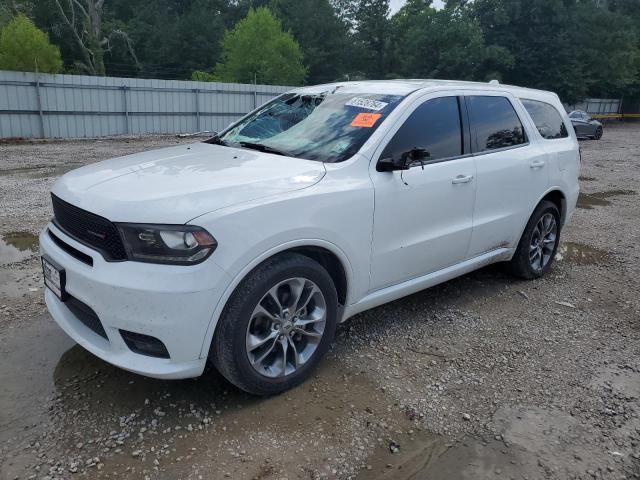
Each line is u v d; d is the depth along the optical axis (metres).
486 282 5.30
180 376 2.82
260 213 2.90
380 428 2.96
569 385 3.47
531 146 5.00
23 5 43.78
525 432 2.98
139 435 2.82
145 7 59.75
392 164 3.56
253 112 4.65
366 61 60.19
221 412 3.04
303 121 4.06
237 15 67.69
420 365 3.64
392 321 4.31
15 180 10.67
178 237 2.68
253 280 2.91
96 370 3.41
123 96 24.22
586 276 5.61
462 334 4.14
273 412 3.06
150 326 2.70
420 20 49.44
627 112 57.22
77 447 2.72
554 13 46.75
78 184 3.20
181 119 26.25
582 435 2.97
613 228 7.82
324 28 59.47
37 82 21.73
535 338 4.12
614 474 2.68
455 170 4.08
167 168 3.33
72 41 48.62
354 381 3.40
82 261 2.93
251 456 2.70
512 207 4.73
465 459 2.75
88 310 2.98
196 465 2.62
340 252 3.32
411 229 3.79
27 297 4.50
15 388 3.19
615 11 56.22
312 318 3.29
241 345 2.92
